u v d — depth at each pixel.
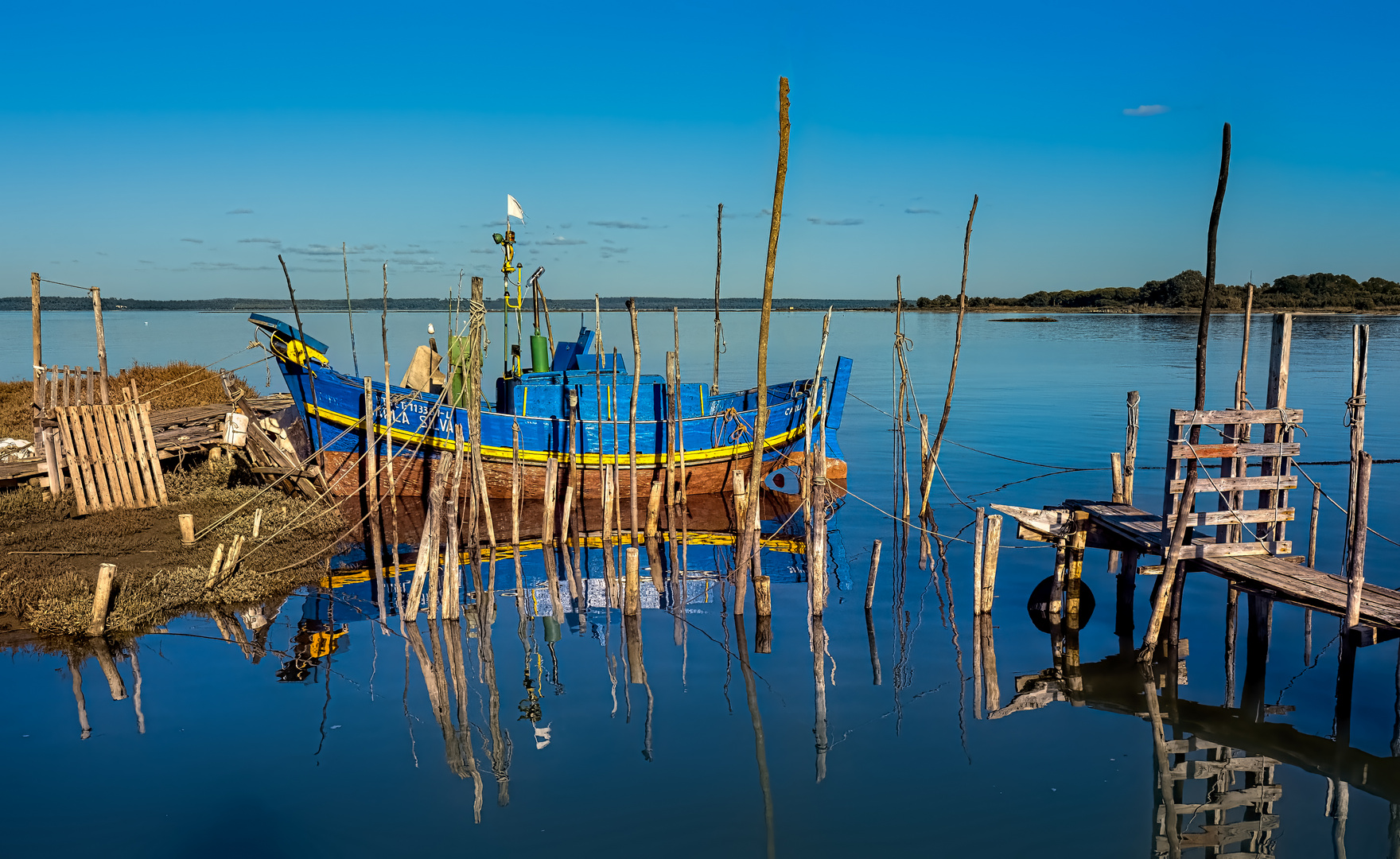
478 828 9.52
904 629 15.61
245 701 12.50
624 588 16.12
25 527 18.30
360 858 8.96
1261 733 11.84
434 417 22.56
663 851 9.09
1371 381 46.31
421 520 22.80
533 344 25.50
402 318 178.88
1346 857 9.16
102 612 14.21
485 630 15.58
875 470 29.06
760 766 10.88
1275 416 13.35
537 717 12.17
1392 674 13.45
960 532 22.00
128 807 9.85
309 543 19.38
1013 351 72.81
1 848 9.08
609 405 24.08
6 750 10.98
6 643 14.20
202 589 15.71
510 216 23.94
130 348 73.12
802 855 9.02
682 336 103.69
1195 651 14.47
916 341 87.31
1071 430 34.66
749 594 17.52
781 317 179.88
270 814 9.73
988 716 12.27
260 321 21.69
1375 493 23.95
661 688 13.18
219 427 24.05
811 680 13.46
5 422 27.61
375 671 13.66
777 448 25.69
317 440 22.72
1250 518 13.68
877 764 10.93
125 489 20.12
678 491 24.62
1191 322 117.25
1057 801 10.15
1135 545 14.66
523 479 23.80
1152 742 11.57
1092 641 14.95
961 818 9.76
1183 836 9.45
